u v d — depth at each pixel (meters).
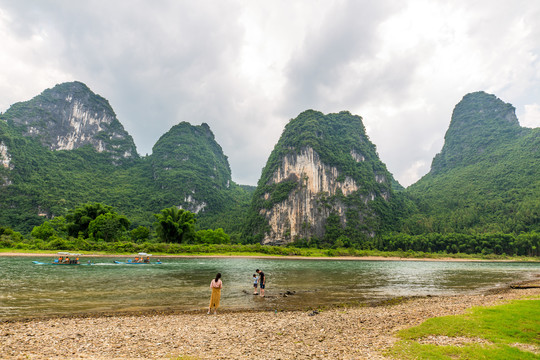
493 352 11.34
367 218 188.62
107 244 89.25
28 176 199.25
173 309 21.66
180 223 114.25
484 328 14.70
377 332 14.89
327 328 15.88
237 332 14.87
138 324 16.45
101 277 37.81
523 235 140.38
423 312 19.92
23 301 22.39
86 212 106.62
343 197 197.88
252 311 21.73
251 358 10.91
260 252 120.62
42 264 51.47
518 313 17.53
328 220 190.62
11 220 155.38
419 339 13.38
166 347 12.12
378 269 67.38
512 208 175.88
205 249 106.19
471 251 143.00
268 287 34.53
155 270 49.53
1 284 29.67
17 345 11.62
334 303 25.61
